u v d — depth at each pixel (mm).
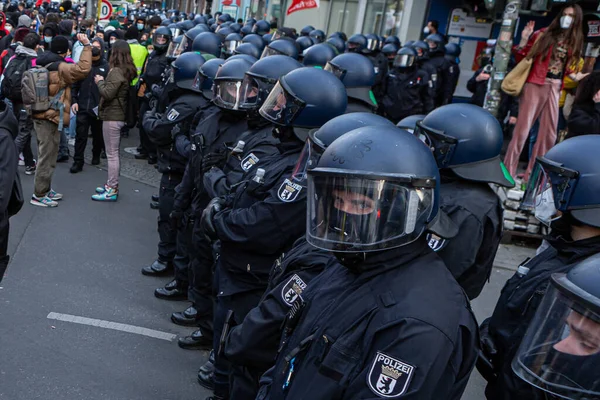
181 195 4359
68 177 7816
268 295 2240
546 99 6418
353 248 1708
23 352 3781
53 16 9758
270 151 3301
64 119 6629
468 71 11297
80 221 6305
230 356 2295
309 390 1645
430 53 9297
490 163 2934
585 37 8125
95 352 3928
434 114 3021
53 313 4336
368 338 1598
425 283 1661
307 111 2951
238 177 3486
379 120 2457
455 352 1588
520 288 2250
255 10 19578
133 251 5730
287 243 2811
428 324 1553
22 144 7340
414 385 1508
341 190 1722
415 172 1718
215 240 3191
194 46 6430
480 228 2803
